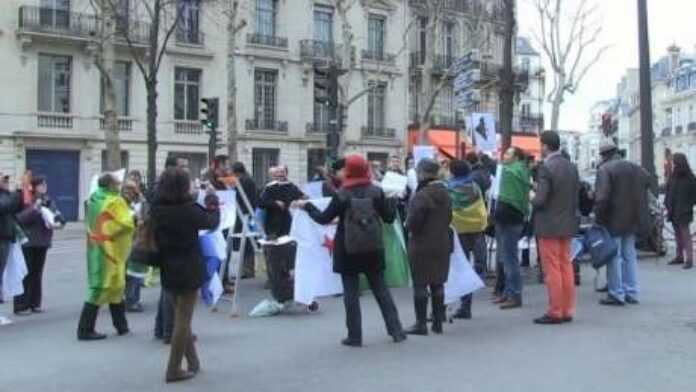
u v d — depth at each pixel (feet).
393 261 34.19
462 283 31.65
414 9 157.99
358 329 27.55
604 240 34.86
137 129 124.47
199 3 131.44
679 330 29.58
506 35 57.67
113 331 31.40
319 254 33.50
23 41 113.80
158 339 29.50
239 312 34.88
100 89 121.80
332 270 30.83
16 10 113.60
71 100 119.24
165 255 23.09
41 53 116.37
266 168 140.36
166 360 26.05
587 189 40.24
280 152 141.28
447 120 161.48
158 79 126.31
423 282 29.25
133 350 27.73
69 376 24.04
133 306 35.83
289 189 39.58
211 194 32.76
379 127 155.74
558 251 31.22
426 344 27.68
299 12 143.84
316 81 66.64
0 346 28.58
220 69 133.69
